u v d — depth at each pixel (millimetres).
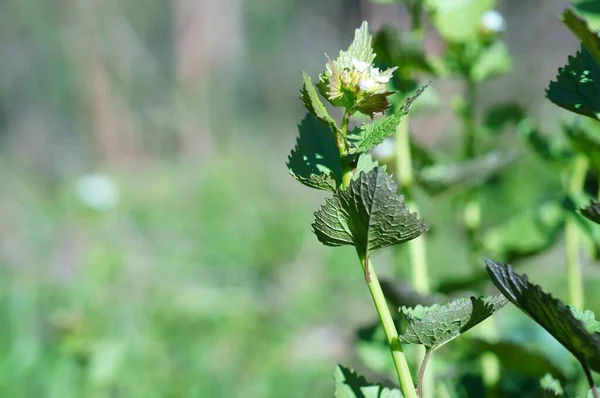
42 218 3539
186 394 1916
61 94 6262
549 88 747
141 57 6586
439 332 711
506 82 4648
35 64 6242
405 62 997
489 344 949
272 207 4324
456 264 2547
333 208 704
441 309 705
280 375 2100
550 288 2129
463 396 1068
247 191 4773
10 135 6078
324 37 7633
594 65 740
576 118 1026
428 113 1085
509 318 1661
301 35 7680
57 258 2900
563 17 705
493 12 1190
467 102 1229
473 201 1178
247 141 6586
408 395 714
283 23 7641
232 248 3467
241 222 3947
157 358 2074
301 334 2434
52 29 6262
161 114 6512
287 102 7410
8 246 3086
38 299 2340
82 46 6285
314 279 3014
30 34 6230
